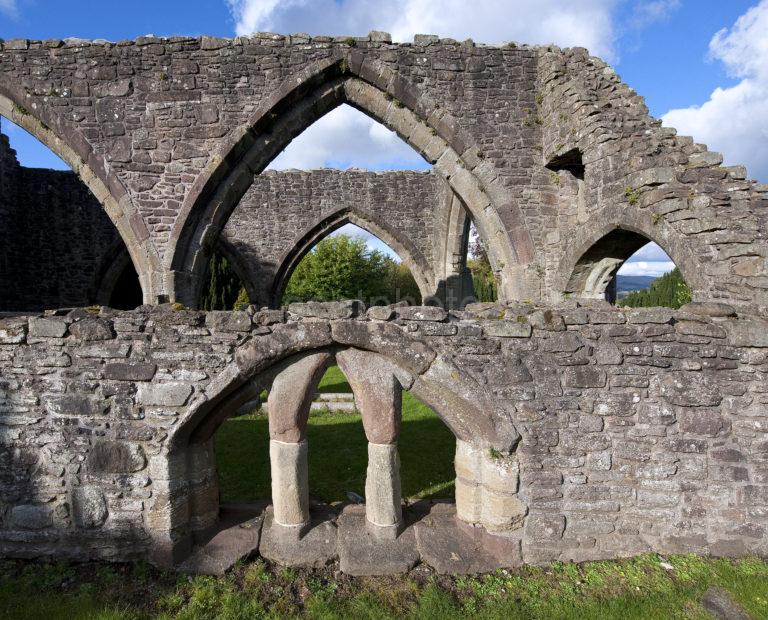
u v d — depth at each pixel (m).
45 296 11.99
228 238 13.84
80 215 12.23
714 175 4.69
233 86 6.48
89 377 2.96
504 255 7.33
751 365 3.05
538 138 7.16
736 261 4.41
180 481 3.08
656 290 17.70
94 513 3.04
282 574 3.02
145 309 3.02
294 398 3.07
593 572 3.04
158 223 6.44
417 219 14.20
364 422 3.15
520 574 3.04
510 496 3.08
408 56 6.85
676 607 2.72
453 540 3.18
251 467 4.96
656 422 3.06
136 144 6.36
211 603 2.75
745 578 2.92
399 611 2.72
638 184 5.34
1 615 2.61
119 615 2.61
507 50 7.02
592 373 3.04
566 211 7.12
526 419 3.04
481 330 3.04
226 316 2.96
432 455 5.32
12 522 3.08
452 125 6.97
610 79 6.34
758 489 3.09
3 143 11.17
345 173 14.03
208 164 6.46
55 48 6.22
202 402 2.92
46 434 3.01
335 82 6.93
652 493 3.10
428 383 3.04
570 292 6.97
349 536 3.19
